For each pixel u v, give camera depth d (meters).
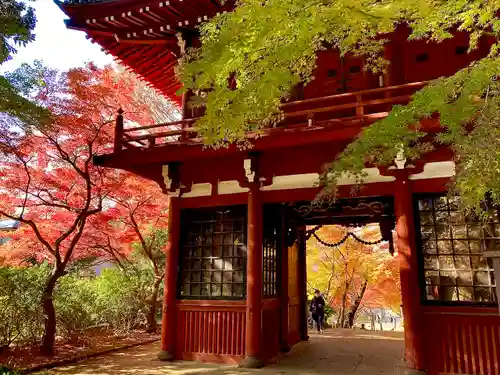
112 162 9.43
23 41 6.09
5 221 17.38
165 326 9.32
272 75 3.57
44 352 9.37
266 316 9.32
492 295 7.19
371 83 9.23
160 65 11.92
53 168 11.02
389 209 9.75
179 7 9.10
